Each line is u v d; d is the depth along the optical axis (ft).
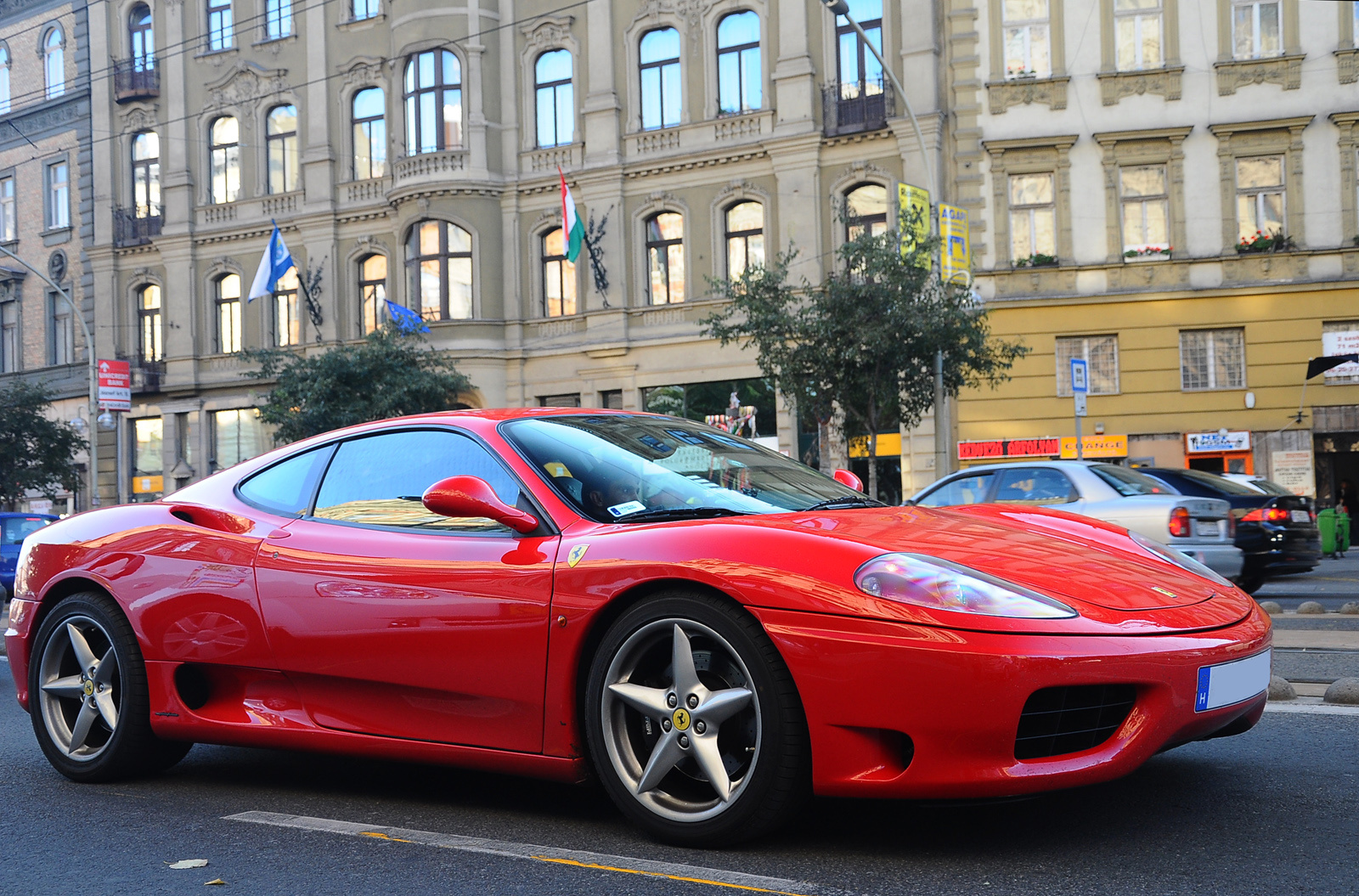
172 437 102.89
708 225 81.35
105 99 105.70
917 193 60.39
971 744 8.78
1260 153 71.36
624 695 10.20
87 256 106.93
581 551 10.59
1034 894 8.60
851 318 56.80
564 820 11.21
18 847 11.18
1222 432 71.41
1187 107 72.02
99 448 106.83
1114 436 72.49
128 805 12.70
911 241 57.06
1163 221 72.54
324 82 95.30
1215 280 71.61
